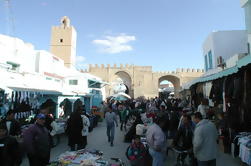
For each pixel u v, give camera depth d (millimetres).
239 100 6367
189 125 5707
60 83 21297
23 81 11023
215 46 15234
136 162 5133
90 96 18422
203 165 4133
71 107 13758
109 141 9586
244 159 5504
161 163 4621
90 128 12523
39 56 18266
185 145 5566
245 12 8891
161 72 50250
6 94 7648
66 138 10766
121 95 27812
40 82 13977
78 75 23281
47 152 4215
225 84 6930
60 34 40938
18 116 8320
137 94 49000
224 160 6531
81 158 4043
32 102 9750
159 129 4680
